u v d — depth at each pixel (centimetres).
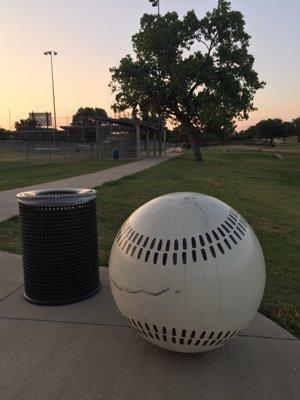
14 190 987
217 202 246
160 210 238
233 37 2628
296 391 225
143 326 234
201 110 2539
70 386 229
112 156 2827
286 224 751
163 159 2677
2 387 228
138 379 234
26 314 311
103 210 712
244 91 2703
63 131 4800
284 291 365
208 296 218
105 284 368
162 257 222
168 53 2702
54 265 321
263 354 258
